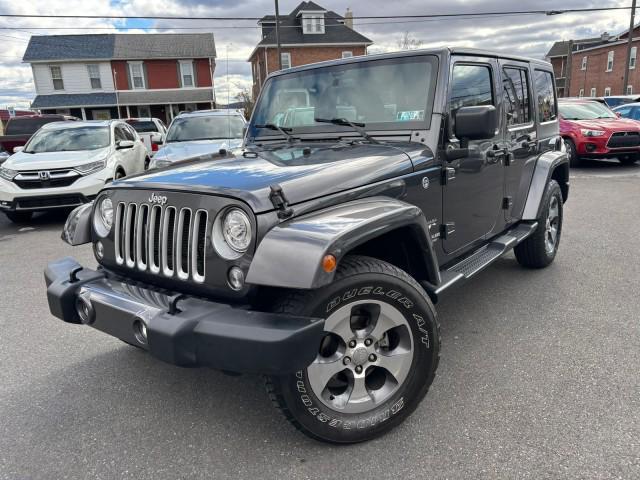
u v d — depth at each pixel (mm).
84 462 2447
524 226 4449
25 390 3127
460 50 3230
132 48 32750
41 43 32625
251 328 2012
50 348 3703
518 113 4195
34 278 5449
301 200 2275
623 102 19469
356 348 2406
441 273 3148
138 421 2768
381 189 2613
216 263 2227
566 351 3336
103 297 2424
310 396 2299
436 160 3000
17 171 7746
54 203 7828
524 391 2881
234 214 2170
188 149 8391
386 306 2414
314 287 1962
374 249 2775
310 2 38500
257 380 3168
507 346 3441
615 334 3561
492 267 5180
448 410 2727
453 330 3738
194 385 3121
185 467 2383
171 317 2111
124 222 2613
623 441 2412
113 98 32156
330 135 3322
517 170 4203
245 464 2383
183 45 33156
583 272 4914
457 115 2867
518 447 2404
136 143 10242
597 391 2848
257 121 3736
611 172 11828
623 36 40656
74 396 3041
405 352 2512
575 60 48469
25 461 2469
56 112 32469
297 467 2346
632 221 6977
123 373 3299
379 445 2473
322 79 3459
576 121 12547
